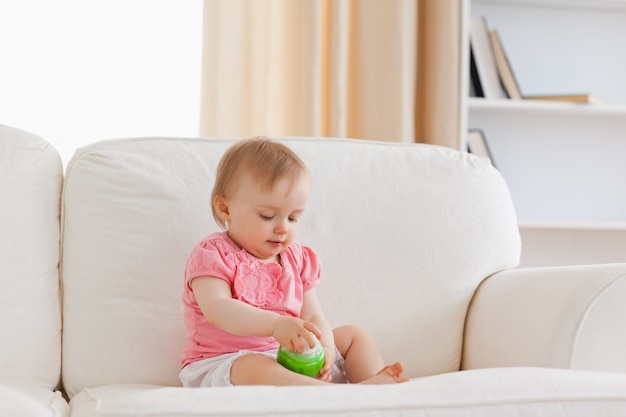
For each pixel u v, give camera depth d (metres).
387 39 2.79
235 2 2.76
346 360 1.47
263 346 1.44
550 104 2.97
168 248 1.58
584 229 3.24
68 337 1.56
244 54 2.77
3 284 1.51
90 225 1.58
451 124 2.83
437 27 2.84
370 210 1.71
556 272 1.50
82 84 2.79
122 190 1.60
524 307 1.49
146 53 2.84
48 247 1.58
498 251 1.76
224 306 1.37
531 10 3.21
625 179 3.27
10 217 1.54
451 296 1.69
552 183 3.25
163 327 1.55
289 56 2.79
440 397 1.05
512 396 1.07
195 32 2.88
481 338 1.61
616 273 1.39
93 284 1.55
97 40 2.81
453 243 1.72
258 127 2.78
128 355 1.54
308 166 1.71
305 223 1.67
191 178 1.64
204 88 2.73
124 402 1.04
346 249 1.67
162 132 2.85
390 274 1.68
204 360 1.42
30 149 1.61
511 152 3.22
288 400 1.03
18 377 1.49
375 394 1.05
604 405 1.08
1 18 2.73
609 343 1.38
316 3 2.72
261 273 1.48
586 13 3.23
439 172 1.79
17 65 2.75
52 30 2.77
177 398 1.04
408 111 2.80
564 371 1.18
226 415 1.00
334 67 2.75
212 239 1.49
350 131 2.87
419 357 1.66
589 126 3.26
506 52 3.20
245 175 1.45
